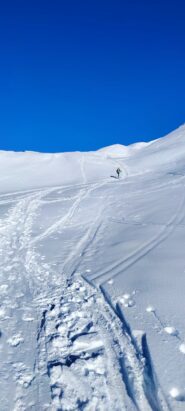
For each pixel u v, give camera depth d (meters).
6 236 14.00
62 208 20.12
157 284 8.03
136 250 10.98
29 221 16.94
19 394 4.83
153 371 5.10
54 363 5.48
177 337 5.86
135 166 43.06
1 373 5.25
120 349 5.76
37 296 8.12
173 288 7.69
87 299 7.77
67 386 4.98
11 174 40.19
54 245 12.55
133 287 8.05
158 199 20.55
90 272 9.43
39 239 13.55
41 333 6.40
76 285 8.62
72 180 35.31
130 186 27.69
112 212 18.08
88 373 5.23
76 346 5.93
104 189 27.11
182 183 26.33
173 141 58.22
